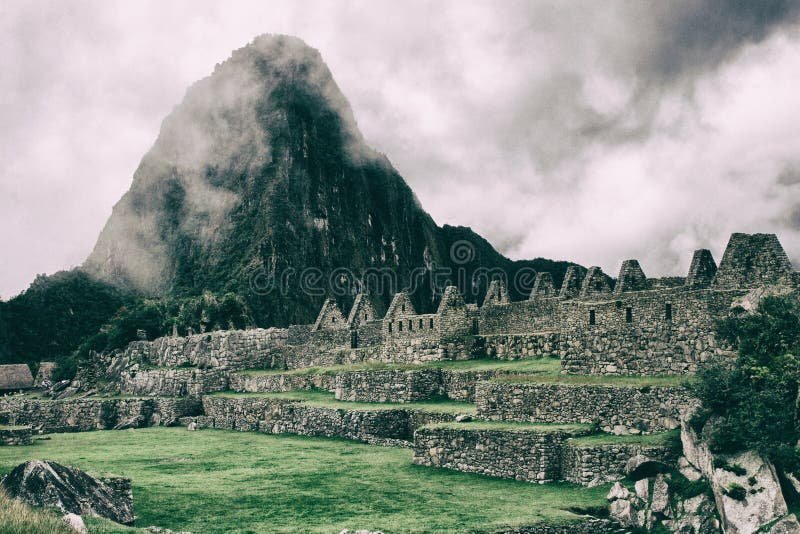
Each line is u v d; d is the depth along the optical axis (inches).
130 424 3516.2
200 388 3641.7
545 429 1991.9
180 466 2220.7
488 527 1579.7
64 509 1430.9
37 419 3698.3
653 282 2380.7
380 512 1700.3
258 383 3518.7
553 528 1611.7
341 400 2886.3
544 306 2596.0
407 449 2385.6
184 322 5516.7
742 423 1657.2
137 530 1405.0
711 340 1991.9
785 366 1743.4
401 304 3016.7
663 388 1929.1
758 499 1566.2
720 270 2078.0
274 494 1852.9
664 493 1722.4
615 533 1662.2
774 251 2015.3
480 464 2044.8
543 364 2415.1
